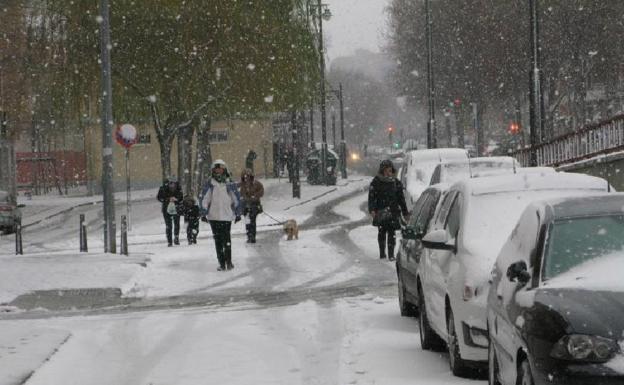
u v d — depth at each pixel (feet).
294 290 66.80
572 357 24.20
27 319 56.70
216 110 147.54
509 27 291.38
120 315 57.11
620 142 95.40
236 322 51.93
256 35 143.95
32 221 170.91
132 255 90.58
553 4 272.92
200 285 71.97
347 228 121.70
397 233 110.93
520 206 38.96
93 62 141.79
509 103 344.28
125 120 149.48
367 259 84.58
